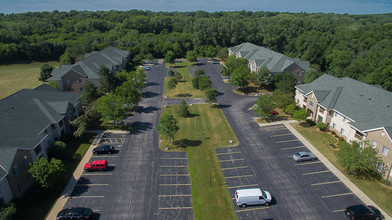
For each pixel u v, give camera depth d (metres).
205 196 37.38
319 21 159.50
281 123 58.84
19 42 124.56
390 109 44.91
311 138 52.03
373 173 40.28
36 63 120.06
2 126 42.00
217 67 112.75
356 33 133.62
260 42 147.38
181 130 56.59
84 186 39.31
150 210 34.91
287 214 34.12
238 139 52.47
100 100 57.31
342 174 41.44
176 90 83.06
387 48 93.81
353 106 50.59
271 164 44.31
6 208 31.62
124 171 42.78
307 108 61.53
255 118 61.81
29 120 45.66
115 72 91.62
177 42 140.25
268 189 38.56
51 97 56.12
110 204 35.91
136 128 57.22
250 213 34.44
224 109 67.50
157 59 131.25
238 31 146.38
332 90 57.69
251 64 95.00
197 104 71.12
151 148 49.44
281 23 150.50
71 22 172.75
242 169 43.16
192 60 123.44
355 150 39.81
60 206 35.56
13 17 184.00
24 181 37.91
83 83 77.38
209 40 144.75
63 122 52.16
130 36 142.75
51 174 36.44
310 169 42.81
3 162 34.38
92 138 52.72
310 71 76.75
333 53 101.94
